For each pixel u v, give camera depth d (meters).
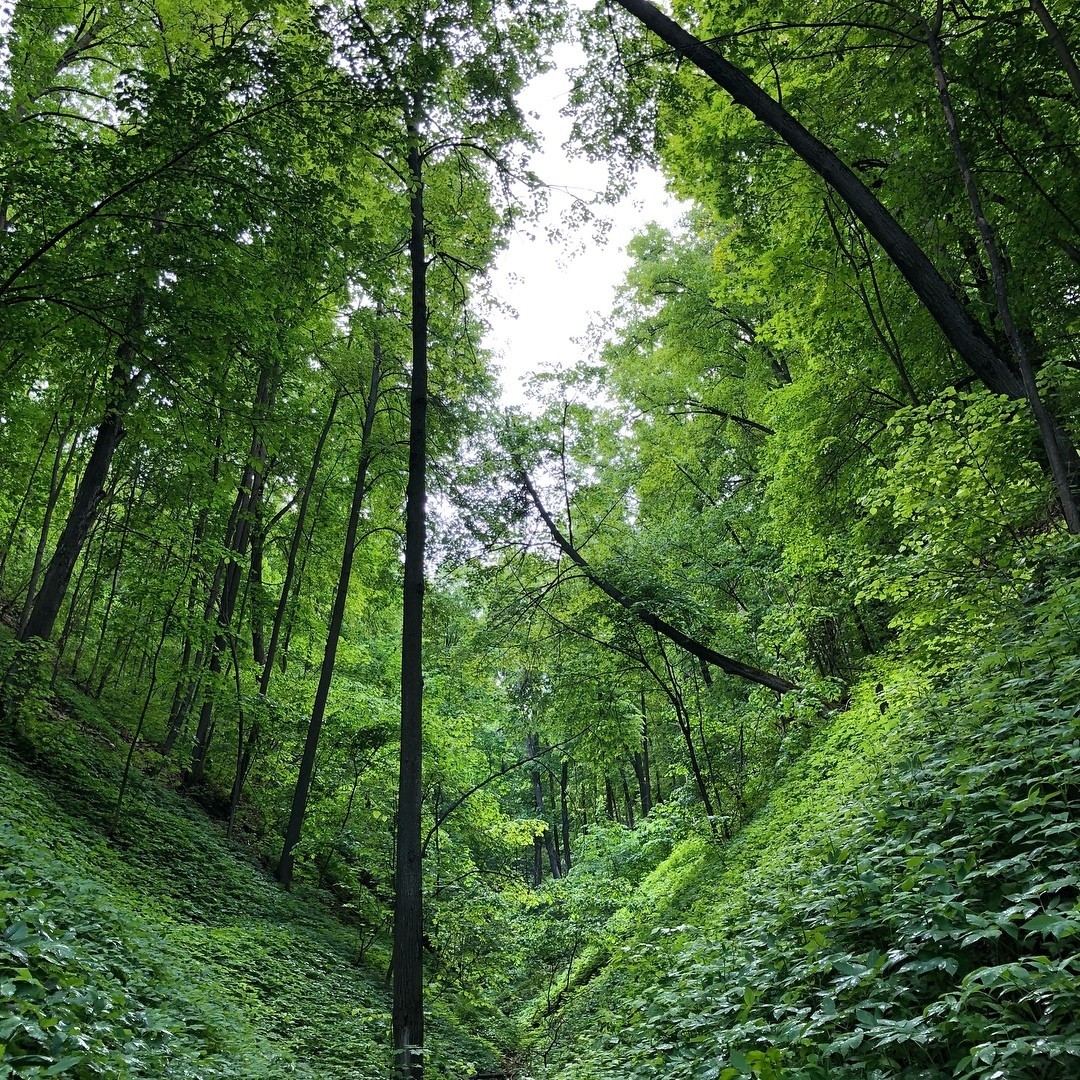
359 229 8.85
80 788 10.79
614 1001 9.52
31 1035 3.34
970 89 8.36
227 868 11.76
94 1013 4.20
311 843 12.67
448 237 11.24
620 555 15.41
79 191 7.70
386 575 18.31
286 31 8.14
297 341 11.34
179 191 7.84
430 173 10.67
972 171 8.15
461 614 16.14
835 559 11.66
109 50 13.45
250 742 14.35
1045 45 7.66
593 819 32.59
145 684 17.22
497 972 13.19
